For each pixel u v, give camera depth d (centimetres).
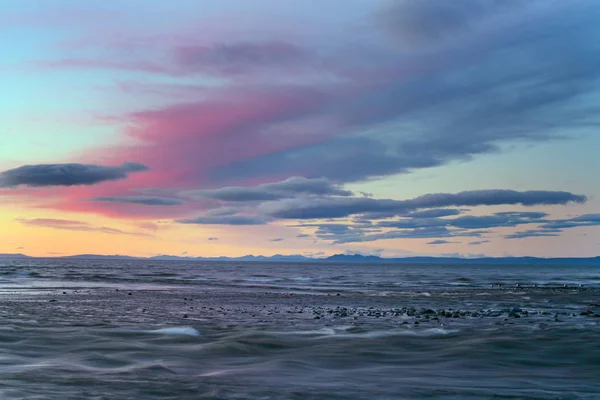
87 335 1566
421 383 1059
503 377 1134
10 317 1970
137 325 1828
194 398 884
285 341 1559
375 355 1378
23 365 1137
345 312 2470
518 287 5628
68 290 3925
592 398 947
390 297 3712
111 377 1035
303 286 5188
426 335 1706
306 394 939
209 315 2269
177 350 1380
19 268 9988
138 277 6731
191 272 9950
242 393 931
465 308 2869
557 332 1781
